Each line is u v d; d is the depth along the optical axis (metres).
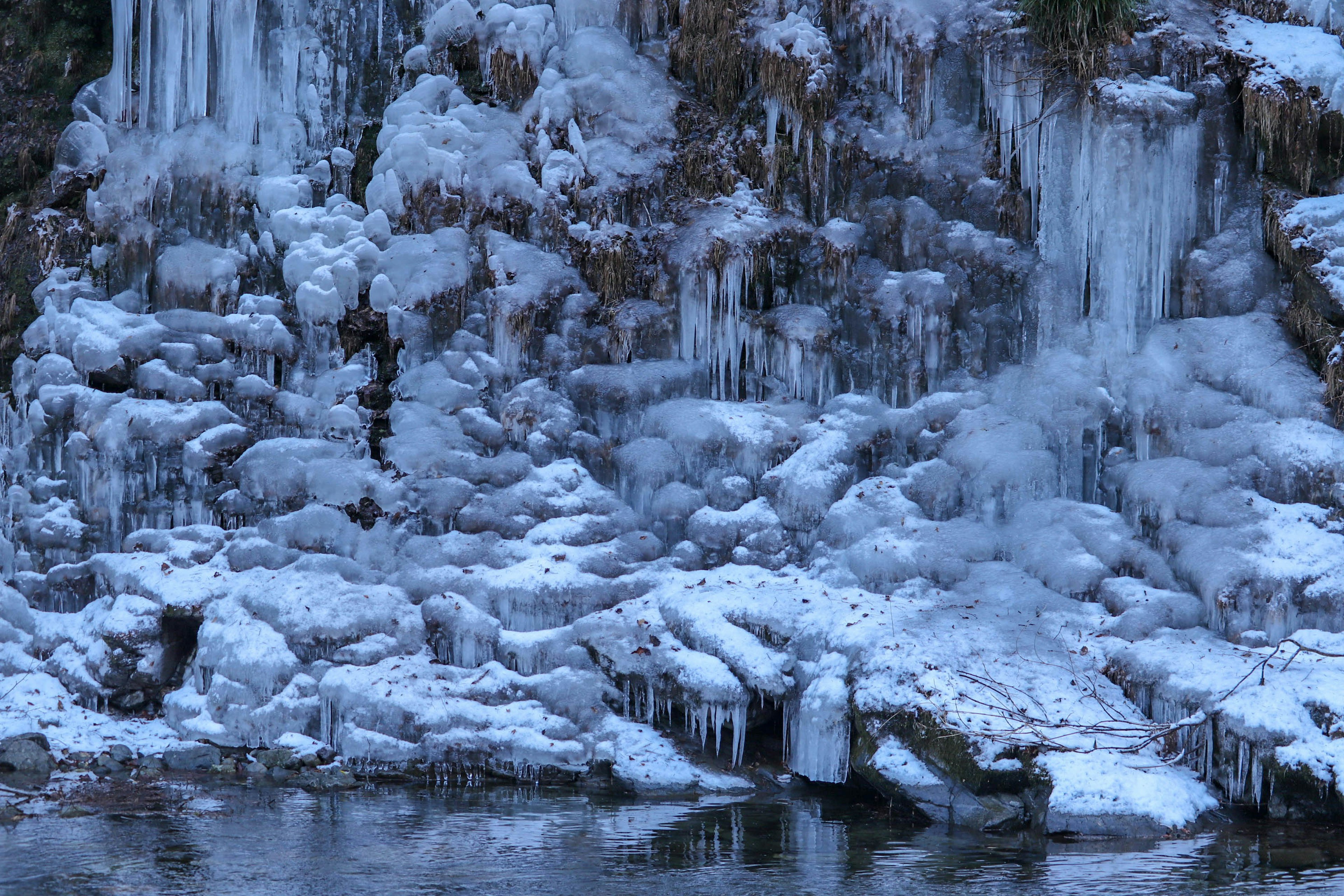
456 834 16.31
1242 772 17.25
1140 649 19.28
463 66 27.47
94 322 25.30
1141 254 23.75
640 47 27.53
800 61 25.39
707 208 25.59
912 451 23.95
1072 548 21.70
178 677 22.19
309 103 27.25
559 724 19.78
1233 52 24.05
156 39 27.11
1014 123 24.59
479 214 25.88
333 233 26.03
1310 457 21.44
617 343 25.00
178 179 26.62
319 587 21.70
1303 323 22.92
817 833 16.59
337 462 23.89
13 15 28.53
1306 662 18.55
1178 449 22.53
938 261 24.83
